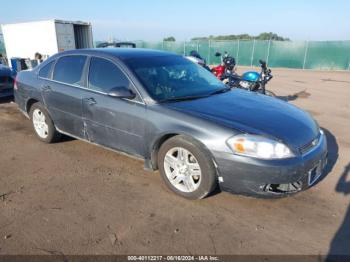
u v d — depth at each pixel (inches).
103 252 99.2
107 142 155.6
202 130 119.0
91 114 156.4
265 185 113.0
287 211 122.6
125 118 141.5
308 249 101.6
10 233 108.1
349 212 122.4
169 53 177.2
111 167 162.2
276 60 1052.5
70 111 168.7
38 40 604.1
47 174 154.1
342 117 279.4
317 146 126.3
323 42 964.0
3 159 172.6
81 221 115.1
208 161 119.5
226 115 126.2
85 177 151.0
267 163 110.3
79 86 163.3
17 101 211.0
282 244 103.8
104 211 121.6
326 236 108.0
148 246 102.2
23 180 147.9
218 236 107.4
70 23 590.6
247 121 122.3
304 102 354.9
